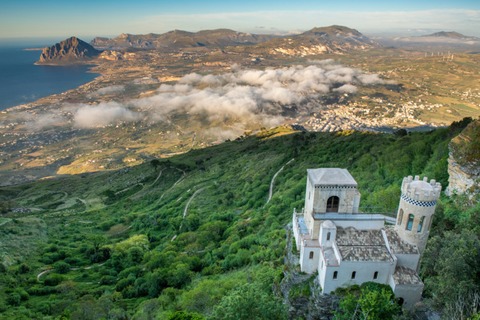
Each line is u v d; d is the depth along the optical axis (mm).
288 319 61219
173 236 162375
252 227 134375
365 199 101875
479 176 81812
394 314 51469
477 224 62719
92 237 173375
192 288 100562
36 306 106562
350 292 56219
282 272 71062
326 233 59312
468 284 46750
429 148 126438
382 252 57312
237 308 51125
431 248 58562
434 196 55312
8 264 132500
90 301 101500
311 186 64438
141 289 114188
